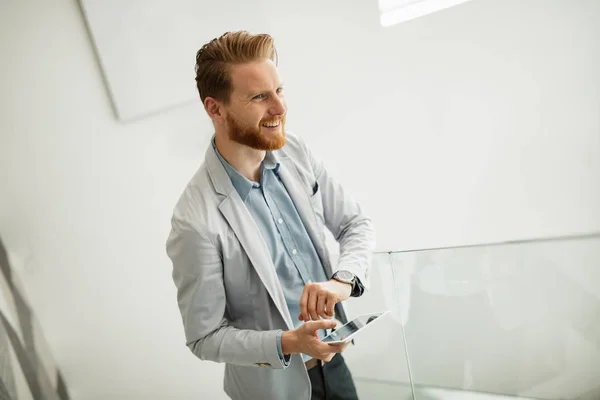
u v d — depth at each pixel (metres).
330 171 2.97
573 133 2.86
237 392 1.31
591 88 2.76
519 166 2.95
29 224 2.42
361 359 1.45
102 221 2.52
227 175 1.19
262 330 1.20
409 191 3.02
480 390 1.46
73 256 2.50
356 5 2.72
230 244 1.16
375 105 2.87
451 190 3.01
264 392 1.25
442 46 2.78
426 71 2.82
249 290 1.20
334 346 1.04
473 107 2.87
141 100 2.47
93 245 2.52
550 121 2.86
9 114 2.37
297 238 1.26
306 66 2.79
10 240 2.38
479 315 1.43
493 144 2.92
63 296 2.48
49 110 2.41
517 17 2.71
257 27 2.59
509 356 1.43
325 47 2.77
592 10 2.65
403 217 3.08
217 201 1.18
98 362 2.55
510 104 2.85
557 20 2.70
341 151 2.94
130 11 2.38
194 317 1.15
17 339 2.17
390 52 2.80
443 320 1.46
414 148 2.94
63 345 2.48
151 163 2.57
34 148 2.41
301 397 1.23
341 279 1.18
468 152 2.94
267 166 1.24
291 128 2.88
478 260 1.40
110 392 2.58
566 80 2.78
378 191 3.02
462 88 2.85
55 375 2.38
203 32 2.50
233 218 1.17
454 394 1.49
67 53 2.39
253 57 1.08
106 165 2.51
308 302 1.12
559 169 2.93
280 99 1.11
